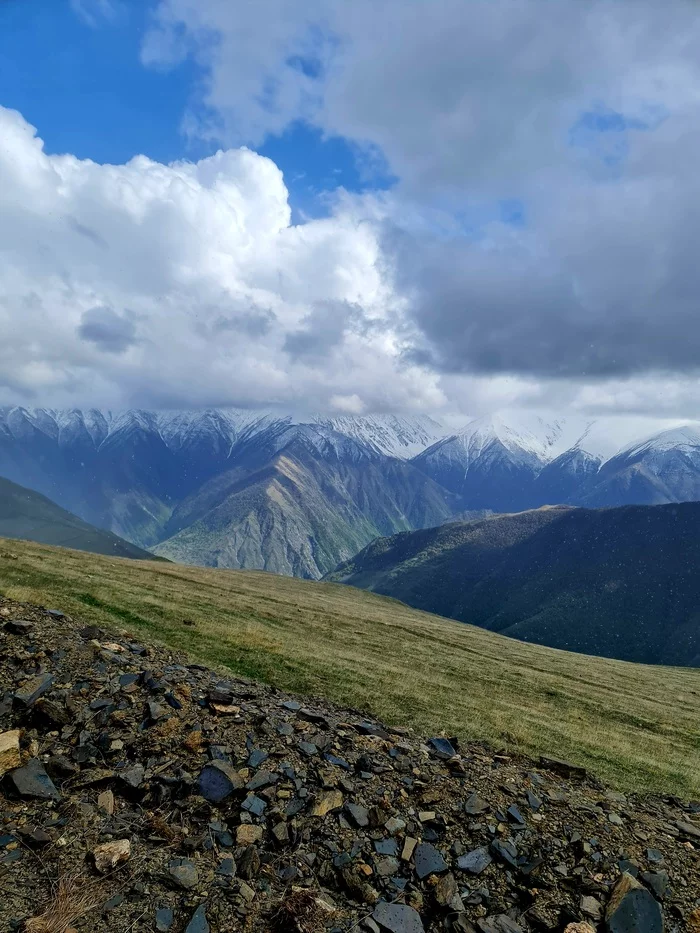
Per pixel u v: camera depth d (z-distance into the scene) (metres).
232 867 2.07
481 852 2.32
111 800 2.26
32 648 3.17
